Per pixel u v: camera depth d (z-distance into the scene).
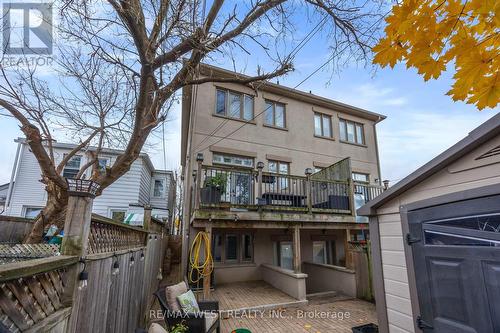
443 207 2.27
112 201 9.95
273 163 8.68
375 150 10.80
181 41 2.58
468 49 1.17
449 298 2.14
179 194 20.06
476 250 1.97
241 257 7.52
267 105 9.12
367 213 3.10
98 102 4.12
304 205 6.78
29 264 1.25
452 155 2.20
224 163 7.95
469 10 1.09
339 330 4.05
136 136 2.77
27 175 9.29
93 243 2.19
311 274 7.58
